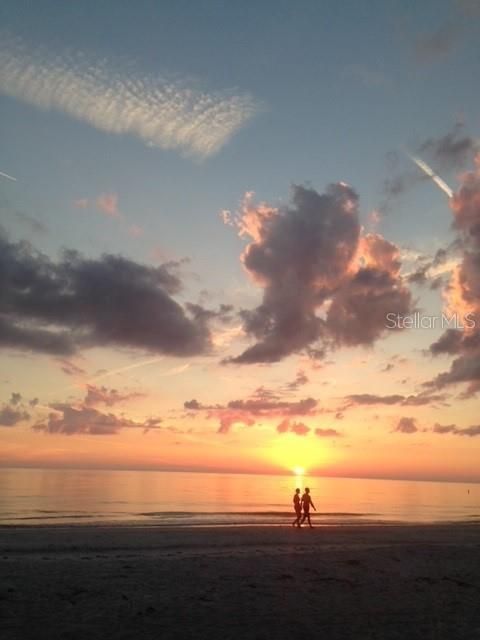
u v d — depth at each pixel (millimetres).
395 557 19438
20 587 12914
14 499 70062
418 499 103062
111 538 24203
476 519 50500
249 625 10328
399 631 10203
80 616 10547
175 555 19156
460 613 11648
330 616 11164
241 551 20672
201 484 155500
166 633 9633
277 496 93688
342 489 160875
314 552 20297
